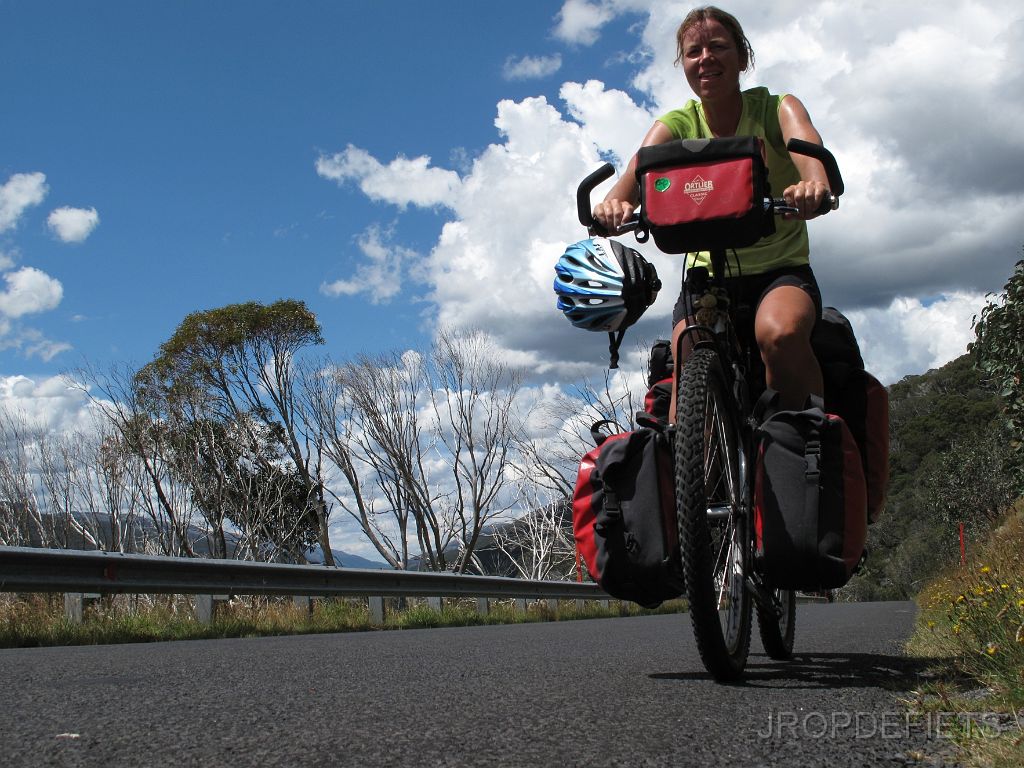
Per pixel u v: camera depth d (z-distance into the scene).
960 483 28.12
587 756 1.89
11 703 2.69
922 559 45.81
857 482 2.99
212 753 1.94
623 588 3.10
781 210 3.12
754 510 3.08
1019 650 2.88
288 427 28.81
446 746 1.99
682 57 3.62
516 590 14.38
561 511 26.31
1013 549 6.43
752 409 3.38
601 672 3.47
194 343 27.95
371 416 29.14
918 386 79.88
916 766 1.84
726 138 3.11
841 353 3.35
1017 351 9.74
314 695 2.84
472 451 28.91
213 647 5.75
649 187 3.16
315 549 29.81
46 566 7.46
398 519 29.88
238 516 25.59
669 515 3.05
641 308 3.37
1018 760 1.83
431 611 11.75
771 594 3.41
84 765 1.84
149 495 23.05
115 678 3.44
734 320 3.45
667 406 3.47
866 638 5.63
